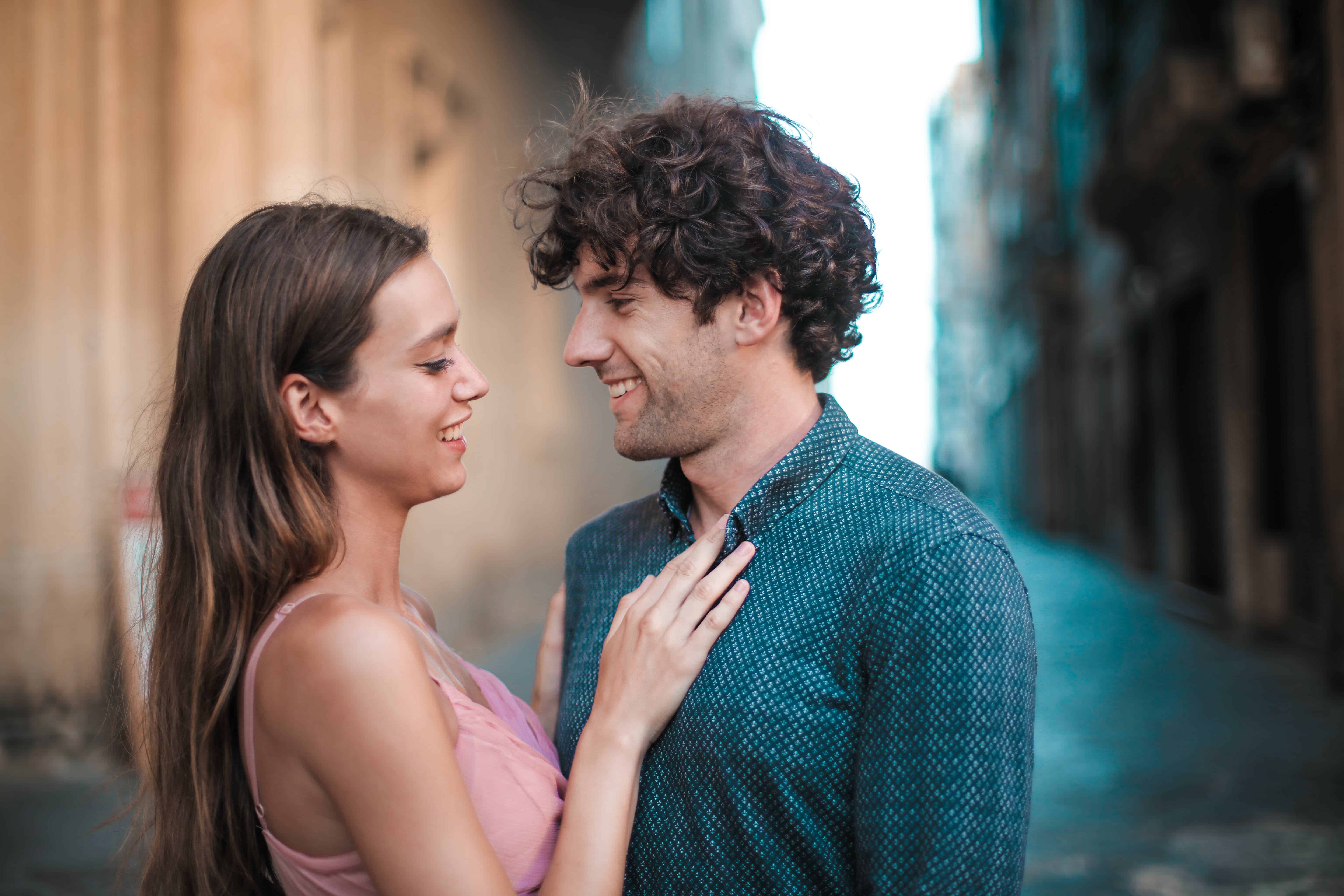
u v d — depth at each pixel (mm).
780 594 1156
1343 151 5887
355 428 1188
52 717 4805
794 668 1123
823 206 1243
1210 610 9039
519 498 10500
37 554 4941
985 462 45656
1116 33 10062
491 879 1037
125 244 5469
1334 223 5996
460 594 8281
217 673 1132
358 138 7422
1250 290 8180
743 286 1210
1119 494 14734
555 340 12312
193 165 5668
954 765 1014
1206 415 9805
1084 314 17547
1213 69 7418
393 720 1021
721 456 1271
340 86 7000
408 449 1202
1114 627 9117
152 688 1217
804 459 1190
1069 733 5344
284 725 1059
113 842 3537
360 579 1223
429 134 8805
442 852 1023
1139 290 12141
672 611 1185
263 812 1113
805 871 1118
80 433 5160
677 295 1198
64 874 3256
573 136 1321
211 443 1175
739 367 1237
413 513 7320
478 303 9625
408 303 1190
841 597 1119
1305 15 6367
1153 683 6566
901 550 1085
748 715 1121
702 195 1175
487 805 1173
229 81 5730
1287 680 6434
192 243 5652
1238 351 8289
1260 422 8172
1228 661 7219
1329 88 6008
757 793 1123
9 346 5117
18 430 5055
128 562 3314
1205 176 8555
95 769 4445
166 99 5660
